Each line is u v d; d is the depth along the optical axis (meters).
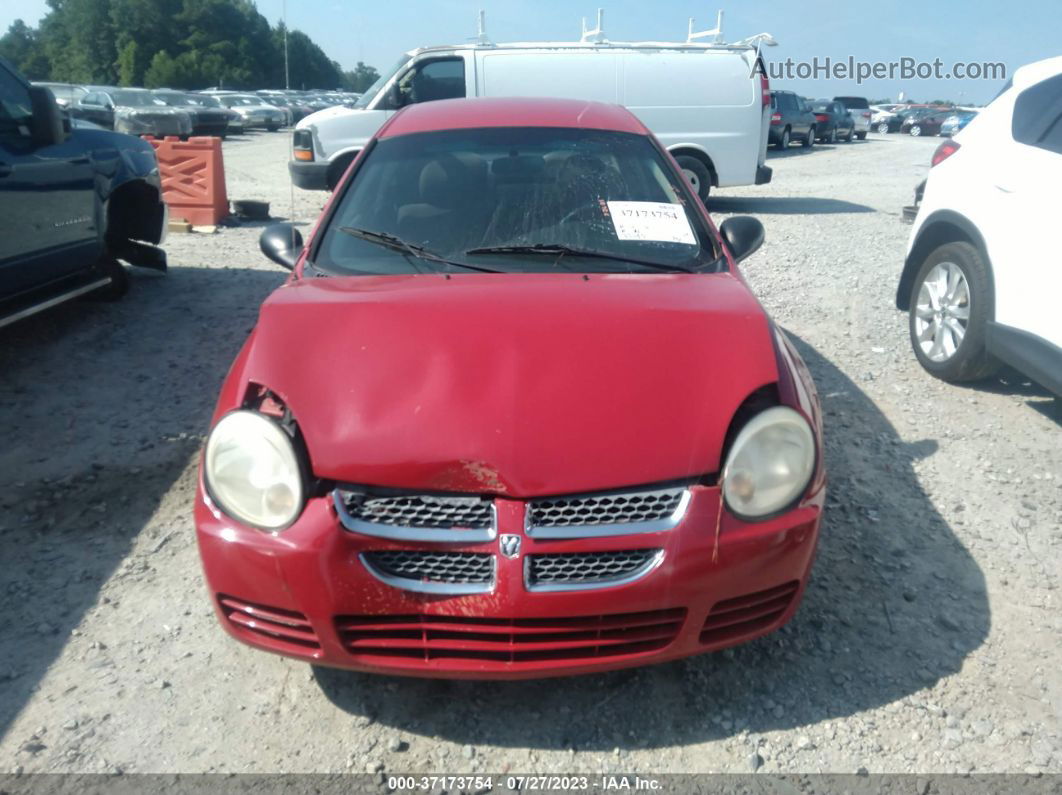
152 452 4.25
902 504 3.75
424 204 3.43
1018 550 3.43
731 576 2.33
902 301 5.65
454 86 10.73
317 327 2.65
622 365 2.48
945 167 5.15
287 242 3.57
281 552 2.29
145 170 6.54
